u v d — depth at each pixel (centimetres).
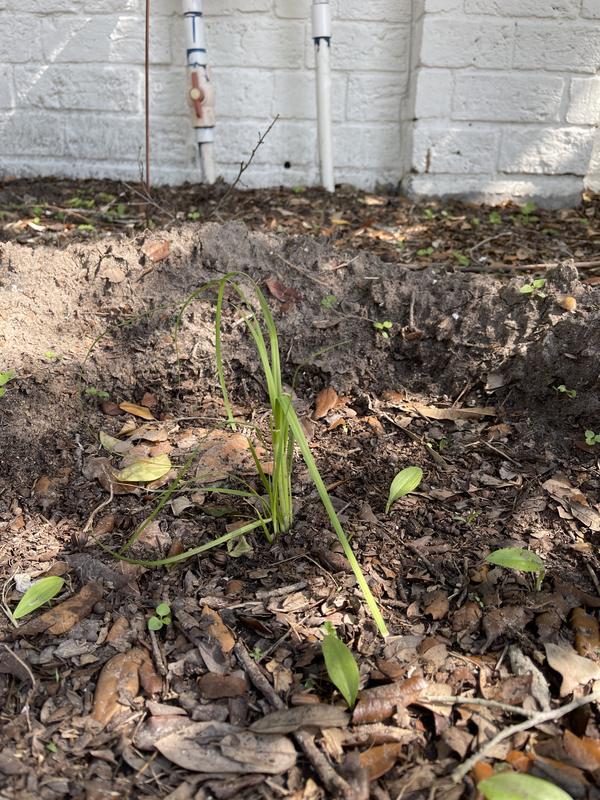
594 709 47
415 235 109
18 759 44
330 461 68
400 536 60
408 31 124
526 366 74
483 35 118
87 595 55
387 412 75
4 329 75
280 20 123
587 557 58
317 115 126
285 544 59
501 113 123
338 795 42
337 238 107
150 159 132
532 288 77
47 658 50
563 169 126
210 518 62
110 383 75
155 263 82
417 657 51
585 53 119
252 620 53
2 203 118
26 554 58
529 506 63
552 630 52
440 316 77
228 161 132
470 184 128
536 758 44
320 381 77
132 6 122
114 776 44
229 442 70
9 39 125
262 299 55
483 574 57
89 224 109
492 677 49
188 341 76
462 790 43
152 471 64
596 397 72
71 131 131
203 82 121
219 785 43
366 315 79
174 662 50
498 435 72
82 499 64
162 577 57
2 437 67
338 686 46
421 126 124
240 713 47
